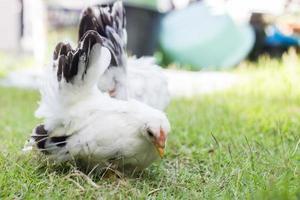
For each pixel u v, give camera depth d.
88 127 1.01
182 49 3.78
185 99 2.21
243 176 1.01
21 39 4.28
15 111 1.93
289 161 1.09
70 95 1.03
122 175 1.03
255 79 2.54
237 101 2.09
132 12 3.66
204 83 2.83
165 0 4.07
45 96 1.07
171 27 3.84
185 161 1.22
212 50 3.76
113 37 1.22
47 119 1.05
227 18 3.80
